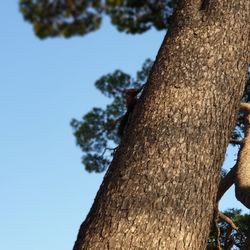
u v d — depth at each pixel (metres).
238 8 4.43
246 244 5.62
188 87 3.96
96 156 10.16
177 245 3.32
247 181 5.26
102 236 3.31
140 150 3.68
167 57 4.19
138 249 3.24
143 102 4.01
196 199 3.54
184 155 3.65
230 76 4.13
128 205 3.40
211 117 3.89
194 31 4.28
